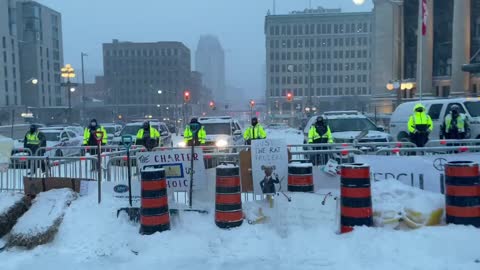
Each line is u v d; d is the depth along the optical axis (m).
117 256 6.14
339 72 130.00
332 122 15.52
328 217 6.82
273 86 131.12
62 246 6.55
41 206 7.33
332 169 7.88
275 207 6.97
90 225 6.94
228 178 6.90
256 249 6.19
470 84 41.38
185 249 6.25
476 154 8.05
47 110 97.12
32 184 8.24
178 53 138.62
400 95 46.78
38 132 15.05
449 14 46.53
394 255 5.79
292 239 6.41
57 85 113.56
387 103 51.28
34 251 6.45
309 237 6.43
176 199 8.65
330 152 8.49
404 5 50.31
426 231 6.30
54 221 6.90
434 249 5.88
